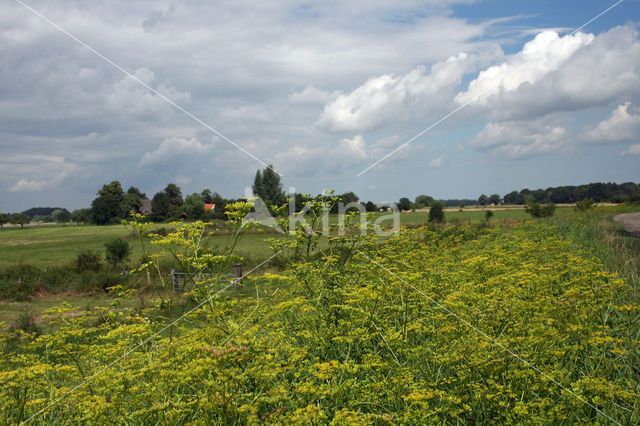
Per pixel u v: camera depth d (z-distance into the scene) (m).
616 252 8.20
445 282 5.20
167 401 2.82
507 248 8.00
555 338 3.51
